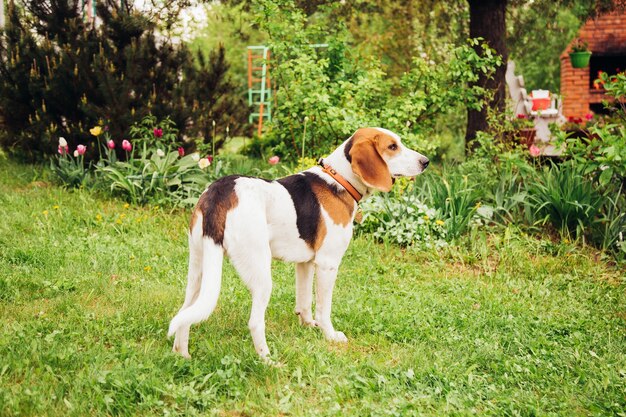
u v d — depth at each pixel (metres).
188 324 4.11
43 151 10.70
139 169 9.27
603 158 8.24
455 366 4.67
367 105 10.60
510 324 5.66
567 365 4.86
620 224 8.28
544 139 13.76
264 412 3.88
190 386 3.95
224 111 11.63
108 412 3.71
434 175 9.66
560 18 26.36
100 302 5.60
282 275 6.71
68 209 8.30
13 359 4.16
